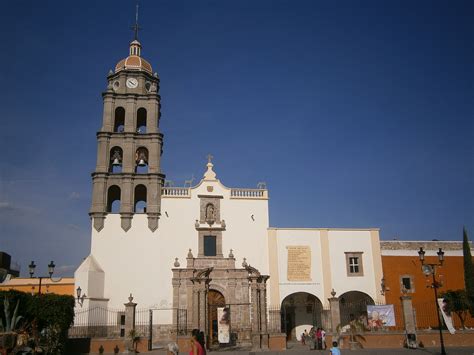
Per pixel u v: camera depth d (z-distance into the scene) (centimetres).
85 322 4725
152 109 5734
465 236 5262
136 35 6209
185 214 5375
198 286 4572
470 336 4244
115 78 5841
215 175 5559
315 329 4625
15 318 3262
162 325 4991
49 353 3441
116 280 5091
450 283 5497
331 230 5506
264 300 4500
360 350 3984
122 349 4053
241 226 5422
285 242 5412
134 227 5269
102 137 5512
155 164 5488
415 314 5084
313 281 5319
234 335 4916
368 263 5444
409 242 5769
